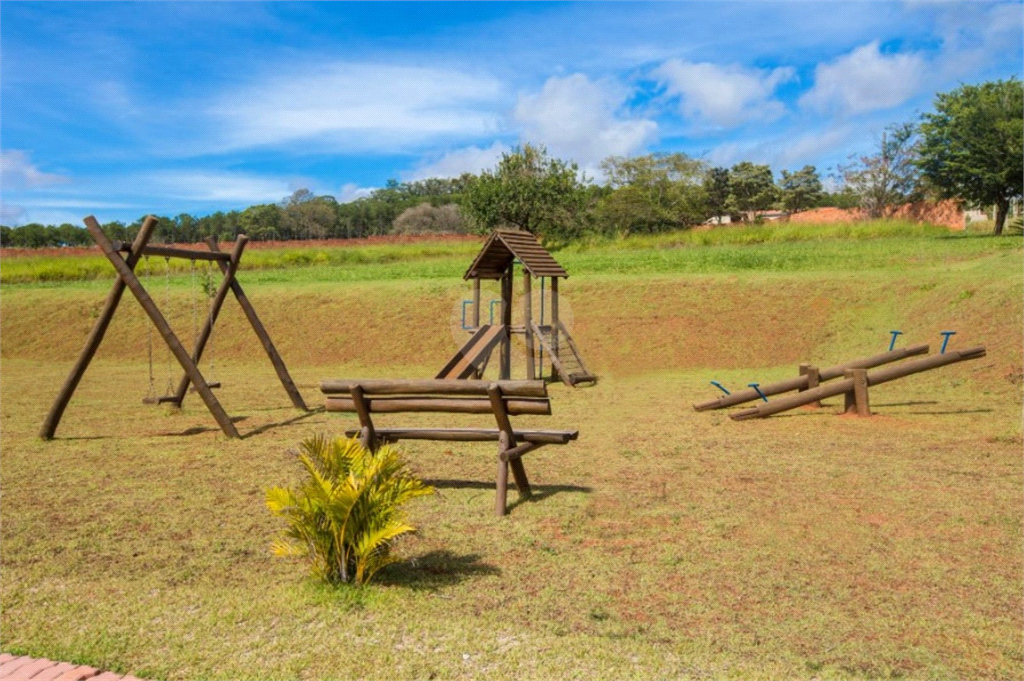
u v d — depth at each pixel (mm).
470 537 5953
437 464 8438
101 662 3949
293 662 3912
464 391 6699
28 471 8250
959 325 16703
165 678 3777
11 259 39719
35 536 6055
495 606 4629
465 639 4152
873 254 26859
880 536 5855
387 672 3805
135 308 24453
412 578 5090
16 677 3758
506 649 4043
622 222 52000
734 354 18422
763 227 37969
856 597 4742
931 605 4621
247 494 7285
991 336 15500
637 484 7500
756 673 3799
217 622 4391
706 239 37438
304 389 15633
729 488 7289
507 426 6844
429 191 122688
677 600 4711
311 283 27547
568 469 8156
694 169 61688
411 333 21078
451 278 27625
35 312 24766
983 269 20984
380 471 5039
